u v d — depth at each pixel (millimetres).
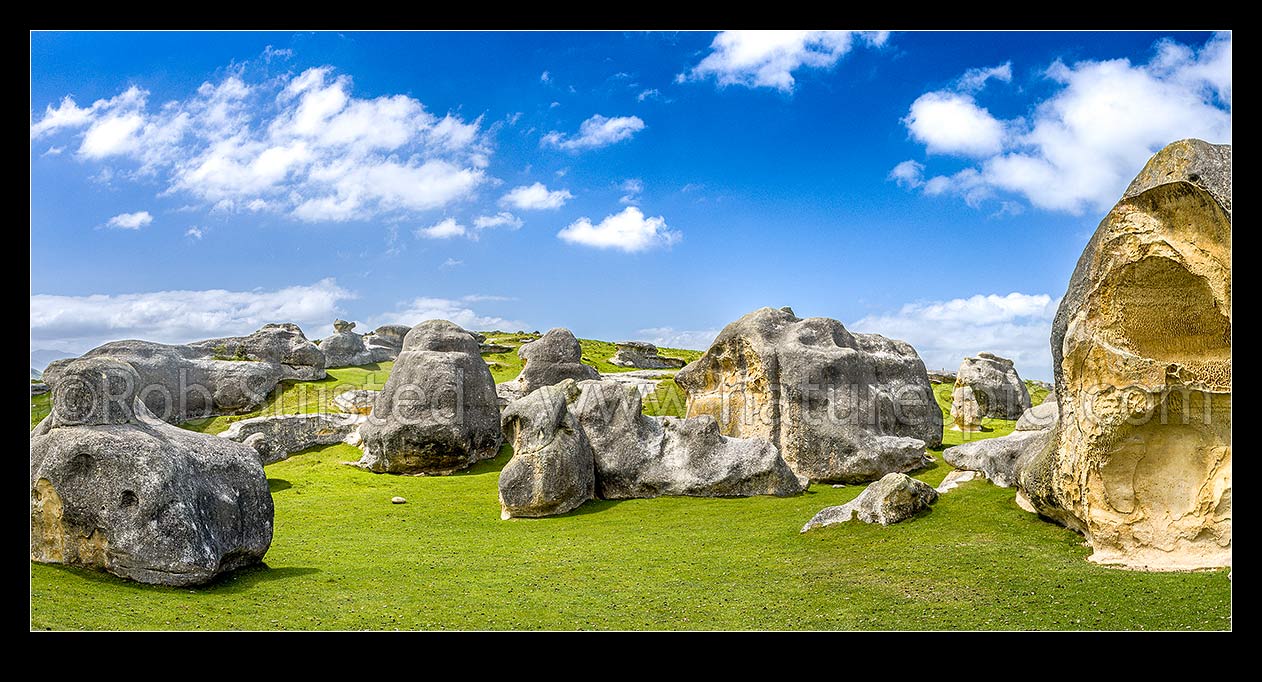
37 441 17969
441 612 16953
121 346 39000
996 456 24781
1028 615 16016
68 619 14461
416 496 30938
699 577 19797
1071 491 19859
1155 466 18875
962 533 21375
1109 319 18609
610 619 16578
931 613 16406
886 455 31734
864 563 19938
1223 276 16578
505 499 27766
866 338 37781
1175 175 17141
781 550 21844
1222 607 15641
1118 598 16516
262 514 20000
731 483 29422
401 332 54750
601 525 26453
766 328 34469
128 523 17172
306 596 17797
